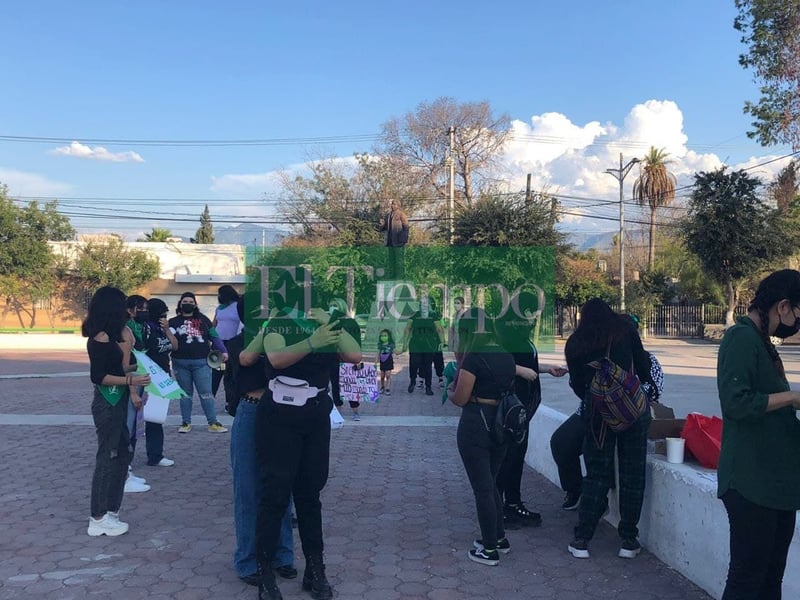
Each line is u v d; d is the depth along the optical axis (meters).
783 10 21.55
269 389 3.84
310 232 42.75
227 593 4.01
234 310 9.02
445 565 4.48
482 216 24.55
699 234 27.88
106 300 4.85
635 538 4.64
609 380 4.45
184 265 37.75
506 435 4.36
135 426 5.87
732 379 3.04
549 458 6.62
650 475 4.70
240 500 4.13
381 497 6.03
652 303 34.84
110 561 4.47
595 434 4.59
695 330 34.44
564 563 4.52
